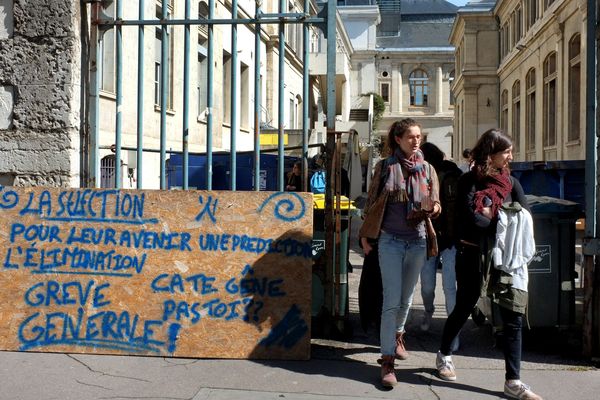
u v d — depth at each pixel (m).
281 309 4.97
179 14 15.66
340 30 43.19
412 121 4.60
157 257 5.07
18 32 5.36
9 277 5.12
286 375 4.60
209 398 4.13
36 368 4.64
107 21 5.48
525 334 5.65
